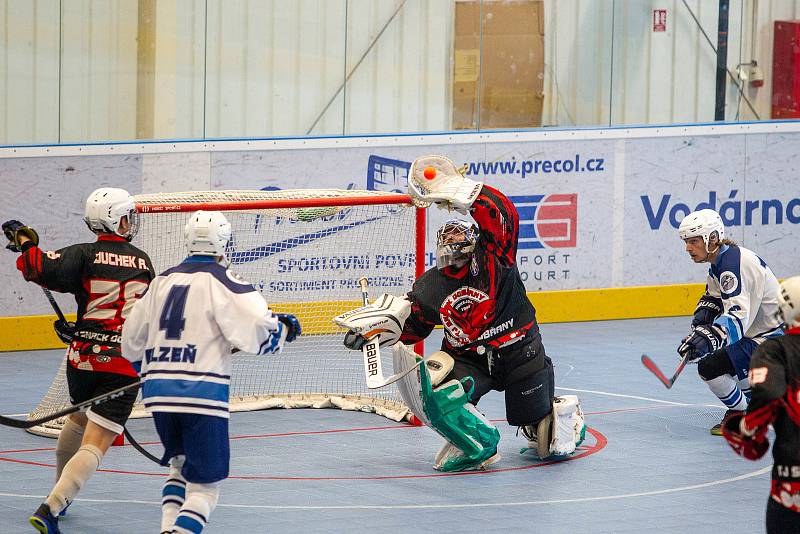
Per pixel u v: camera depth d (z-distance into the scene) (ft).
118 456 54.60
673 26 92.94
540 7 89.56
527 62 89.86
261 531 44.01
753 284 56.13
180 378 38.75
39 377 69.97
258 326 38.73
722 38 94.17
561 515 46.52
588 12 90.89
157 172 79.97
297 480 51.08
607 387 69.21
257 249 74.79
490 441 52.70
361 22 86.28
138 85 81.10
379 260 77.15
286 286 75.56
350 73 86.48
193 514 38.70
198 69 82.58
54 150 77.10
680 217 92.02
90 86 79.87
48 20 78.48
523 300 53.78
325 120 86.38
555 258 88.99
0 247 76.43
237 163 81.92
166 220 65.51
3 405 63.26
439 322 53.72
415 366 50.49
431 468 53.26
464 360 53.47
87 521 45.14
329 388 67.26
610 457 55.31
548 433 54.13
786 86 96.17
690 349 54.90
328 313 76.59
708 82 94.48
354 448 56.65
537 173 88.22
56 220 77.66
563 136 88.53
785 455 33.71
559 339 82.74
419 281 54.13
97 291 44.91
